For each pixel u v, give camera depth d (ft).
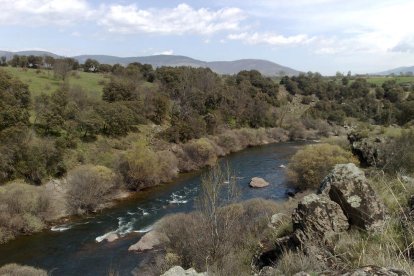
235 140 234.58
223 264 37.04
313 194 28.17
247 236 52.47
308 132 292.20
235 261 37.73
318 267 21.04
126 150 168.96
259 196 131.23
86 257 87.45
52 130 150.82
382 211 25.53
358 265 18.94
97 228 107.65
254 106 292.20
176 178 169.37
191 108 239.09
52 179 133.59
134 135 189.98
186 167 182.39
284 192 137.59
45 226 109.29
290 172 140.67
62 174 138.10
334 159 127.13
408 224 21.72
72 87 205.46
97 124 169.07
